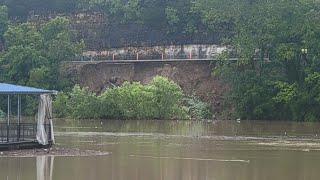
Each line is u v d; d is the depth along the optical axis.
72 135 51.44
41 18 106.50
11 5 107.56
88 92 82.94
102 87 93.31
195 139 48.03
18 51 90.06
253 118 79.50
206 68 88.88
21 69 90.25
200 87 87.75
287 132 56.97
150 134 53.44
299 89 75.31
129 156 35.00
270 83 77.50
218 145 42.81
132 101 79.38
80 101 81.88
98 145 41.78
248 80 79.50
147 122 74.19
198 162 32.72
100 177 26.83
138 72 92.69
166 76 89.69
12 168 28.81
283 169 30.36
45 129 37.69
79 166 30.03
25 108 85.38
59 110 82.62
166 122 74.44
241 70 81.88
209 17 82.00
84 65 94.25
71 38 98.75
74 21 103.81
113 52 98.38
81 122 73.62
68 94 85.75
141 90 79.75
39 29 98.69
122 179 26.48
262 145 43.00
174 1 95.38
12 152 34.47
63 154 34.81
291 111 76.75
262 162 33.06
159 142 44.88
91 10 104.00
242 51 78.25
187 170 29.59
